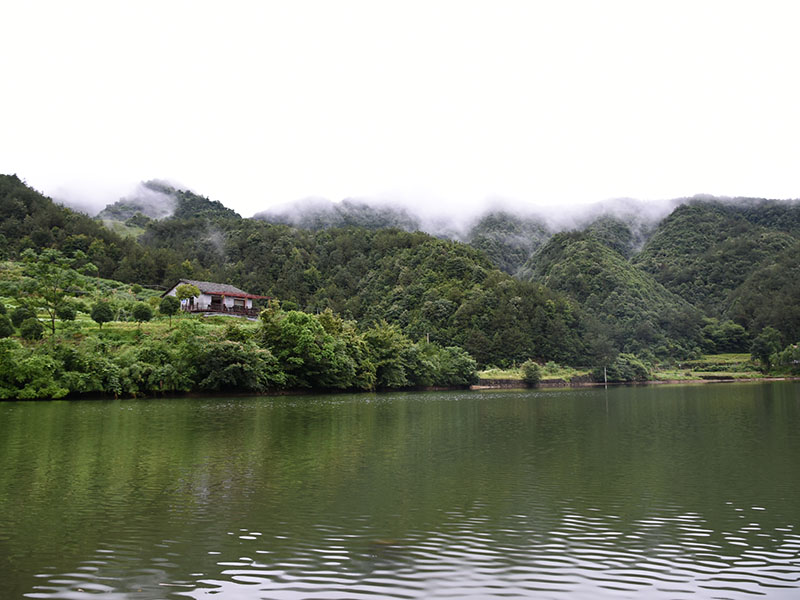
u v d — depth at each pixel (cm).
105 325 7581
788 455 2491
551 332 12738
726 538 1393
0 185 17738
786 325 15538
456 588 1095
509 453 2525
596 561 1241
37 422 3528
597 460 2359
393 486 1881
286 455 2428
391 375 8419
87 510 1573
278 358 6969
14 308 7600
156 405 4869
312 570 1172
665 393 7656
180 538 1353
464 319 12594
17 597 1028
